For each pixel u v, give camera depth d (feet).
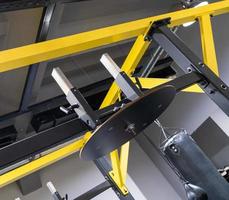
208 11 4.95
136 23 4.27
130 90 3.55
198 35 11.30
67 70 8.27
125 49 8.95
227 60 10.97
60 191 11.07
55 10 5.72
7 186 10.61
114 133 3.42
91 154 3.74
